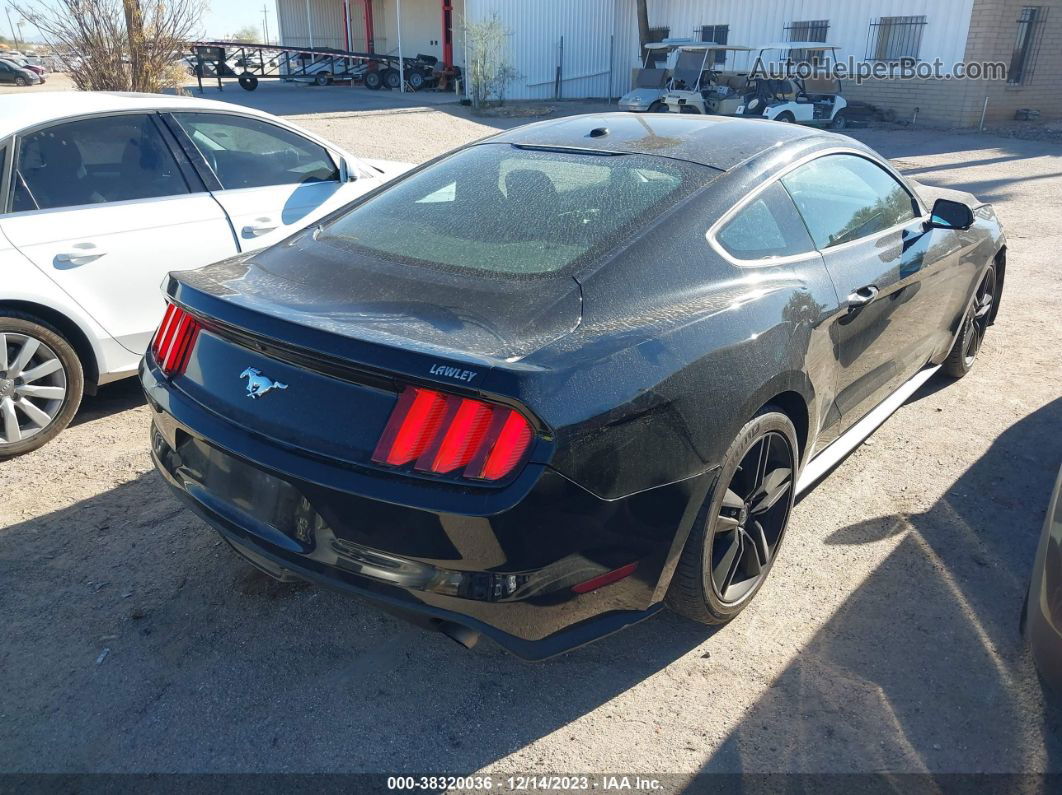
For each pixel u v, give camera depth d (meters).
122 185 4.11
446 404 1.95
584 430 2.00
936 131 17.61
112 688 2.48
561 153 3.00
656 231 2.49
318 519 2.14
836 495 3.61
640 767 2.24
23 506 3.44
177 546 3.20
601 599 2.21
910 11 18.86
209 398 2.38
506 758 2.27
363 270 2.48
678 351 2.25
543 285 2.31
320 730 2.36
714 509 2.42
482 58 21.03
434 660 2.64
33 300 3.73
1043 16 18.72
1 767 2.20
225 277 2.58
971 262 4.18
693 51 17.61
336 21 35.94
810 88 18.31
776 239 2.82
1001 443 4.07
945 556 3.17
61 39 9.88
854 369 3.23
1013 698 2.48
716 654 2.67
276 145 4.68
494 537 1.95
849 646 2.70
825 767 2.24
